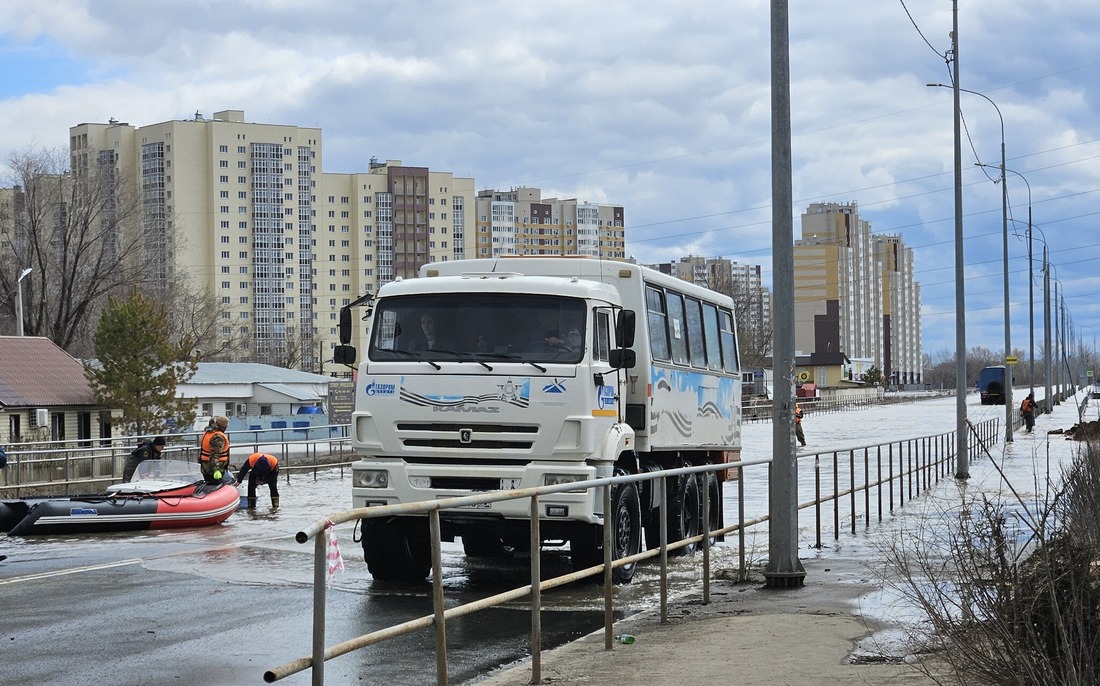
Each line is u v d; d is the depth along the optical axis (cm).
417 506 710
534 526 841
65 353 5175
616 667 875
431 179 13012
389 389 1380
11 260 6328
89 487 3350
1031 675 596
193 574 1470
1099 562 655
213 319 8138
